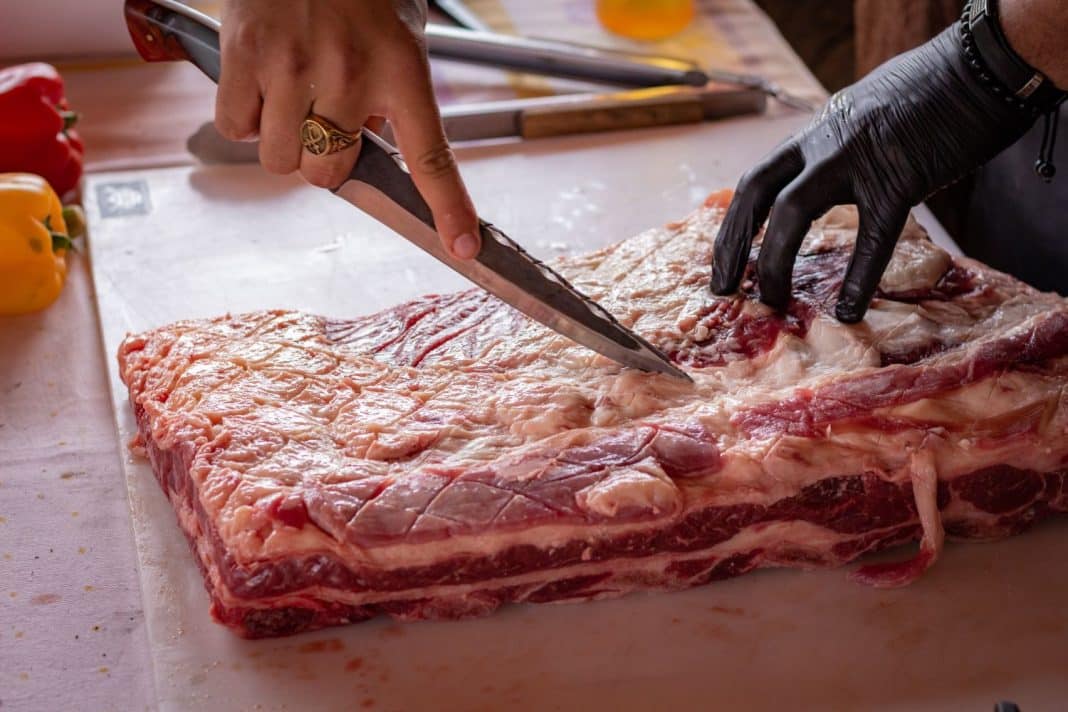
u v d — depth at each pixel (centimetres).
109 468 102
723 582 94
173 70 145
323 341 100
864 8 150
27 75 123
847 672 89
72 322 114
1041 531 97
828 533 93
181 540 96
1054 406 94
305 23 86
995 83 95
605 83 142
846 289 99
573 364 97
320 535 88
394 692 88
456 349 99
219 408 93
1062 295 118
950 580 94
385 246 122
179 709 87
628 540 91
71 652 90
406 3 88
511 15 158
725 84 141
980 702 88
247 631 90
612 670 89
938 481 93
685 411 94
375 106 88
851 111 97
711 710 87
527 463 91
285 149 88
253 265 119
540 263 95
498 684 88
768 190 99
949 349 98
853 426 93
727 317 101
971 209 127
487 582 91
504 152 134
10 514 98
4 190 112
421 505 89
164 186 128
